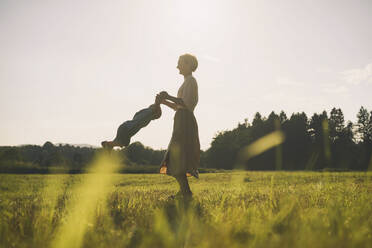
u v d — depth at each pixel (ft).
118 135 10.74
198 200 10.16
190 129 12.58
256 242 4.42
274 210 7.32
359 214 6.06
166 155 12.50
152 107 12.14
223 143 270.05
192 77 13.05
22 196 13.83
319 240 4.09
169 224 6.14
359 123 234.17
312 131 238.68
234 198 10.29
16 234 5.52
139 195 12.33
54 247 4.64
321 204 8.63
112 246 4.66
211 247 4.29
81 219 6.25
